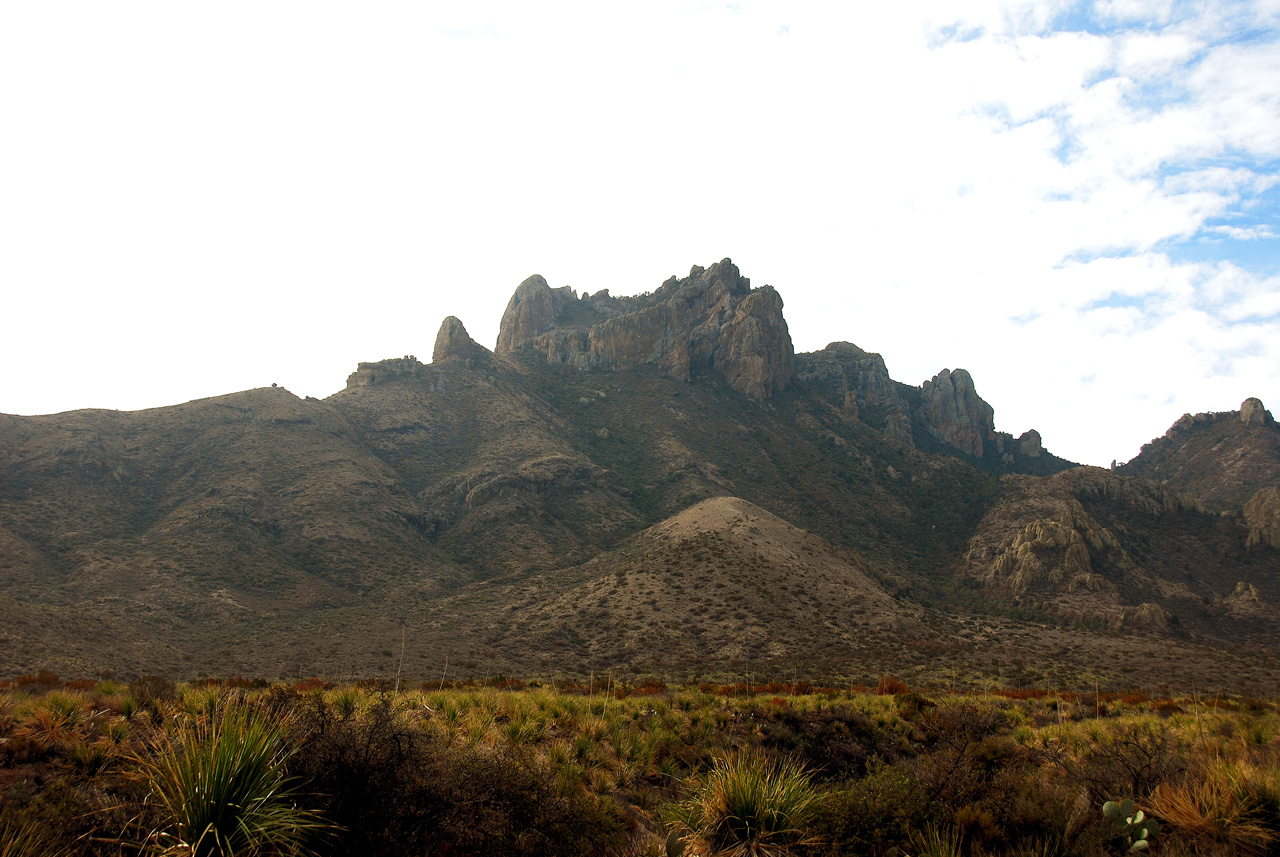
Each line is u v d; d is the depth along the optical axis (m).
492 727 14.59
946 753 12.59
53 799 8.57
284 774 7.52
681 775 14.30
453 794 8.41
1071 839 9.30
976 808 9.83
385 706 9.80
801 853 9.29
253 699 11.51
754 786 9.80
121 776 9.19
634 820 11.48
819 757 16.78
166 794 7.23
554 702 18.31
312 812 7.25
